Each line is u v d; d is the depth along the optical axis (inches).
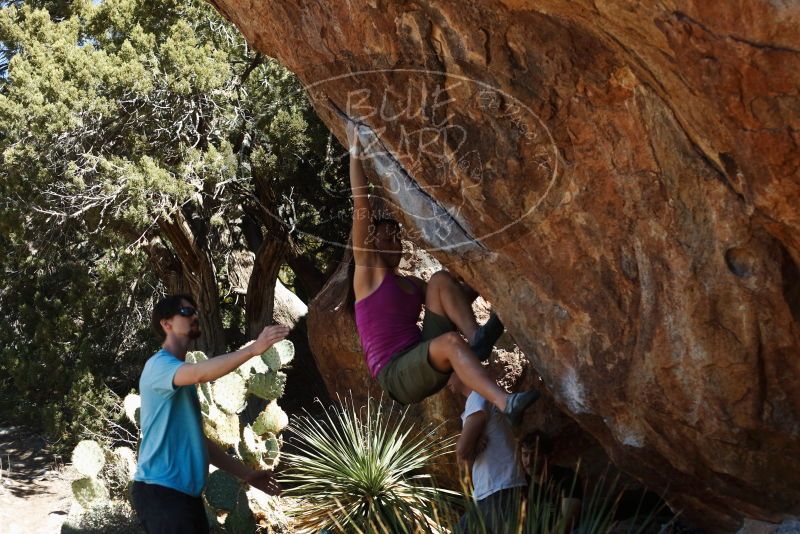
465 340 156.0
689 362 127.6
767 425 125.3
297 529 234.2
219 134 484.1
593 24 109.0
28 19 506.9
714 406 128.3
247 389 287.7
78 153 462.0
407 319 159.3
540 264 146.9
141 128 476.7
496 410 183.0
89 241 544.7
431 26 132.6
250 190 518.6
